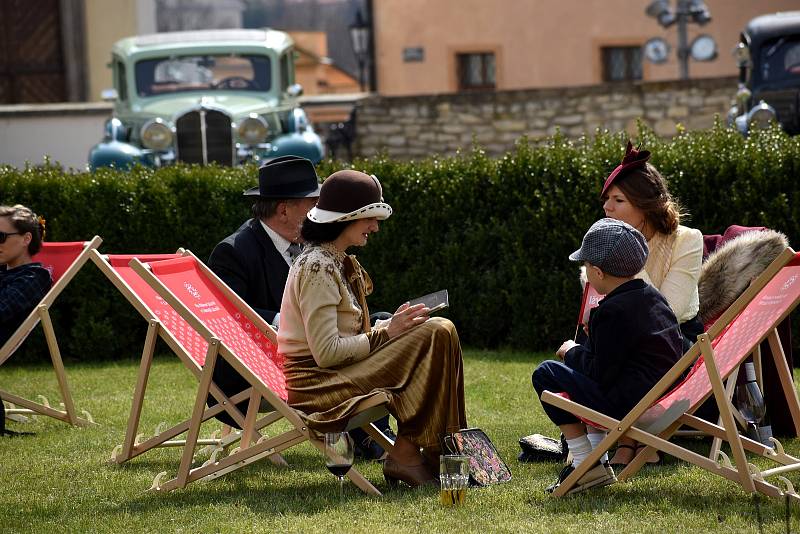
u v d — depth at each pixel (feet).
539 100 104.78
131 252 48.03
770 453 23.45
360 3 299.58
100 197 47.91
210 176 48.14
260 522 21.76
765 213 41.60
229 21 299.38
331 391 23.59
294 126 76.89
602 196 27.63
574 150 45.21
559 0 141.49
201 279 28.07
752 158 41.91
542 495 23.21
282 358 27.81
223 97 77.10
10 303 32.37
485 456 24.70
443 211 46.16
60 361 32.73
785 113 78.48
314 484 25.17
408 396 23.39
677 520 20.99
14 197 47.78
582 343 28.07
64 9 125.29
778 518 20.86
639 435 22.50
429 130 106.32
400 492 23.95
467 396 35.96
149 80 78.38
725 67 137.90
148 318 25.68
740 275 28.09
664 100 102.89
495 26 142.51
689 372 24.18
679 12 117.80
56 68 126.31
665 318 23.49
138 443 30.12
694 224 42.63
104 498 24.29
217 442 29.04
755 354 27.09
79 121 99.25
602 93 103.81
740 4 136.36
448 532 20.61
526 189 45.09
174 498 24.07
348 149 106.32
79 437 31.14
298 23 301.43
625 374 23.38
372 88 144.97
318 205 24.02
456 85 143.43
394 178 46.57
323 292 23.58
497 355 44.19
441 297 23.91
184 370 43.06
